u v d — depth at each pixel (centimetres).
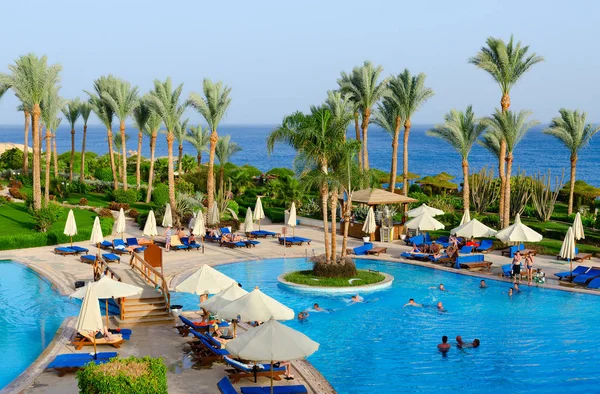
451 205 5259
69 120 6469
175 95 4584
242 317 1788
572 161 5056
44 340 2070
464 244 3722
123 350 1927
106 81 6031
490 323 2308
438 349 2009
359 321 2345
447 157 17988
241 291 1969
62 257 3453
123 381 1240
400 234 4206
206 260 3450
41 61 4281
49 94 4825
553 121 5178
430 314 2439
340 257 3081
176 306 2370
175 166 7588
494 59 4081
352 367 1855
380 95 4634
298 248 3844
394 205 4662
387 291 2823
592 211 5591
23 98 4344
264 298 1864
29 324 2250
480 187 5388
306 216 4984
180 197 4841
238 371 1694
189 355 1883
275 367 1720
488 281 3020
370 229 3694
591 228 4316
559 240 3962
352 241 4128
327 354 1973
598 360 1911
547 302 2611
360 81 4609
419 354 1973
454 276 3138
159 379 1283
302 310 2500
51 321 2284
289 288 2861
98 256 2781
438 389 1686
